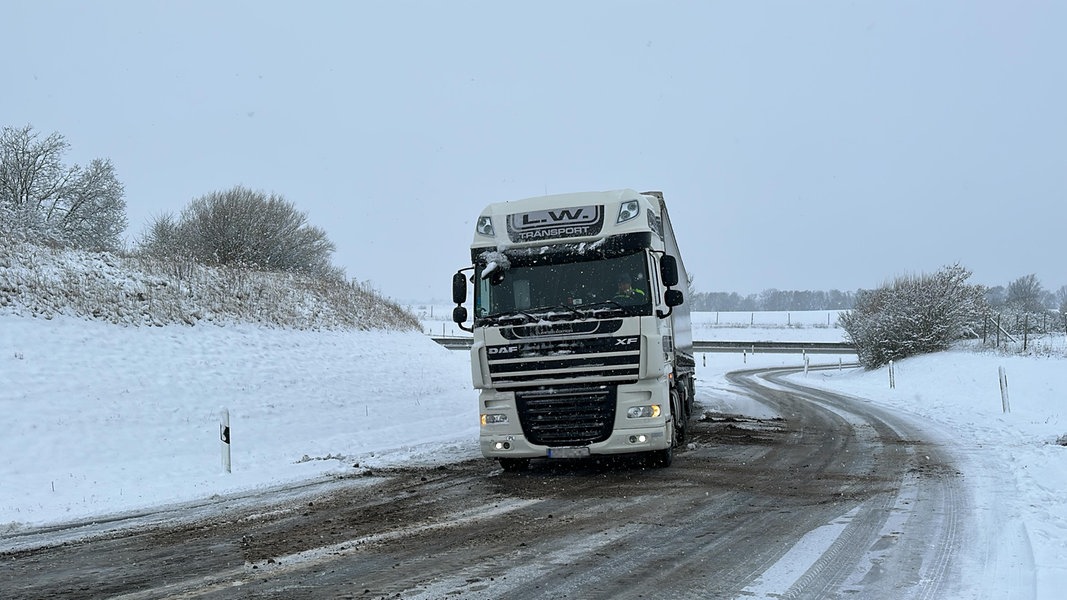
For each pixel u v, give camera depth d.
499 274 11.51
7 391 15.38
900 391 27.20
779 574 6.02
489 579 6.03
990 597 5.31
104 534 8.40
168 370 19.23
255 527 8.43
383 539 7.56
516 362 11.12
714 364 48.41
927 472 10.90
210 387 19.17
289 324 26.89
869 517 8.03
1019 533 7.10
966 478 10.25
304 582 6.07
